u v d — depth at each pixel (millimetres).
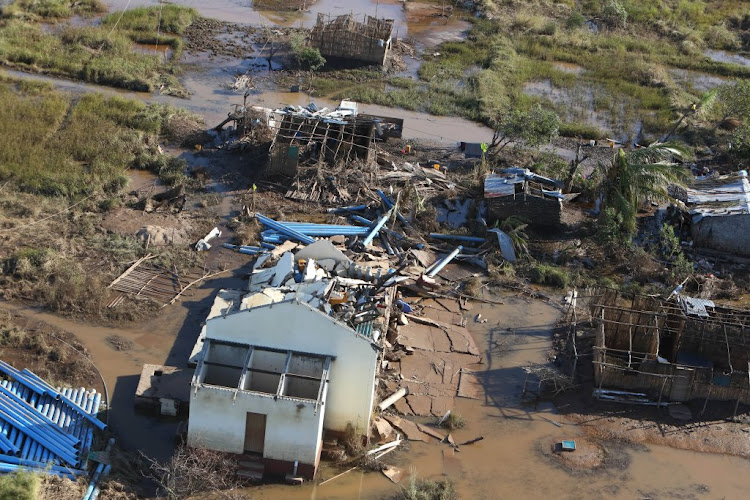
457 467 25438
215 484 23359
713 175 43375
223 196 38781
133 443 25062
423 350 30047
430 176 41219
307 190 39156
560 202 37344
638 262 35781
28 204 36250
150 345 29094
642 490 25203
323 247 29984
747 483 25797
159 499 22984
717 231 37031
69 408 25250
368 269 29828
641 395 28406
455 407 27766
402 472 25016
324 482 24281
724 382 28000
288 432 23250
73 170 39344
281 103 48875
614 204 38219
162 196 37812
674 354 29531
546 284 34750
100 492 22516
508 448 26359
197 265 33594
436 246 36344
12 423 23922
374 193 39344
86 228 34875
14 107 44312
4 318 29391
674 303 30344
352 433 25203
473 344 30703
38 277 31547
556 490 24922
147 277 32562
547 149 46188
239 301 30391
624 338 29750
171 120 44656
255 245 34969
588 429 27344
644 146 47844
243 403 22891
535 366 29797
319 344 23906
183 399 26000
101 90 48844
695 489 25406
